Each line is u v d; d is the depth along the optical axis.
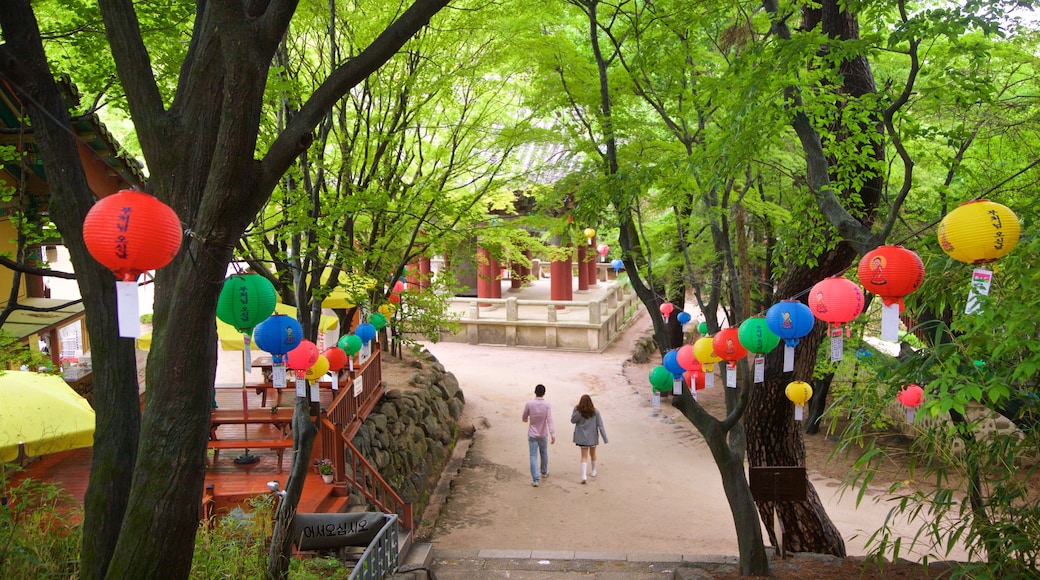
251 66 4.25
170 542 4.26
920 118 9.49
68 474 9.53
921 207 10.41
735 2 7.79
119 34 4.70
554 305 24.36
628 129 8.59
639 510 12.29
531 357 23.20
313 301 7.61
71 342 16.09
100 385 5.07
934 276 5.71
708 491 13.18
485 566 9.40
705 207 9.74
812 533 9.38
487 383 20.25
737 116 6.45
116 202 3.64
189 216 4.74
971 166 10.75
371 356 13.09
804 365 9.40
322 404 11.31
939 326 5.18
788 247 8.81
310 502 9.00
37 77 4.93
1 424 7.04
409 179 13.48
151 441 4.29
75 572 5.75
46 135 4.99
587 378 20.80
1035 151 9.08
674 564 9.29
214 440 10.13
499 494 13.02
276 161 4.55
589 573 9.08
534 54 9.68
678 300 18.33
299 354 6.80
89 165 9.85
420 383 15.70
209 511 8.87
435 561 9.66
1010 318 4.50
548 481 13.63
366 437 11.33
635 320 29.28
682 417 17.53
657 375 8.69
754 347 6.88
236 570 6.33
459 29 10.12
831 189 6.59
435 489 13.20
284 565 6.66
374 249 9.23
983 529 5.16
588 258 16.45
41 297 14.27
